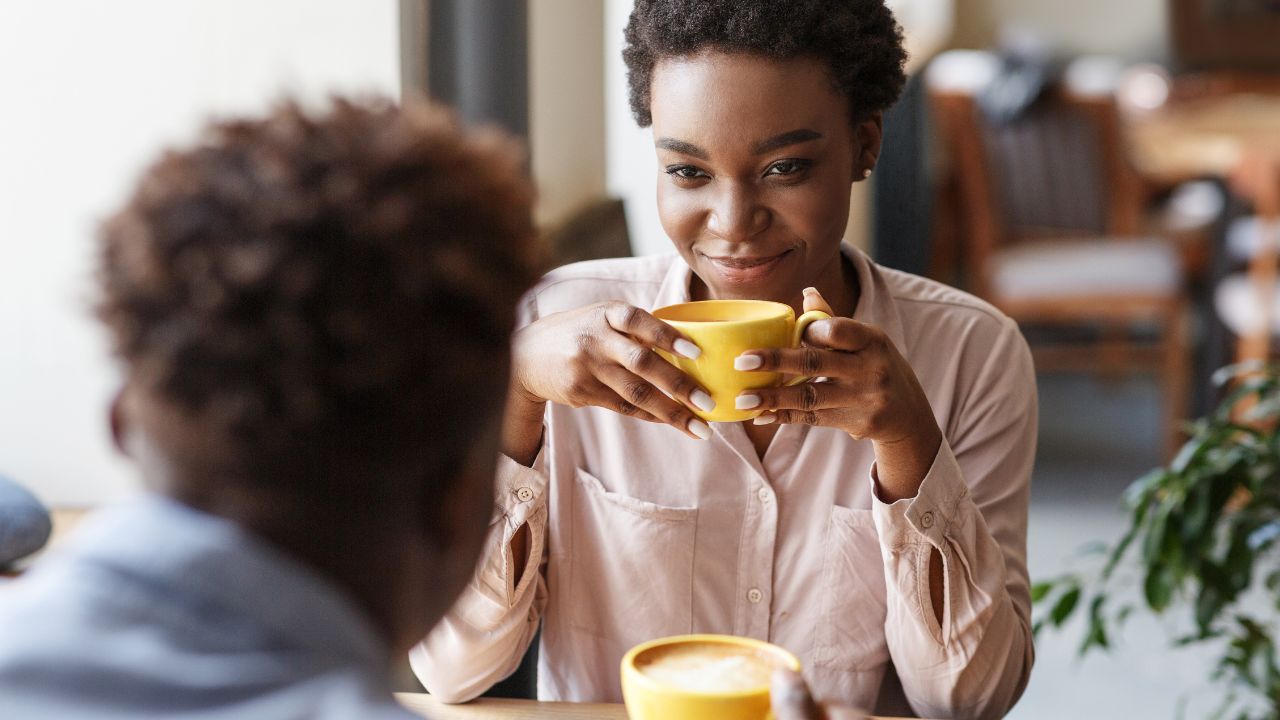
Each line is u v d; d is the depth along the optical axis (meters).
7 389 1.82
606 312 0.98
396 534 0.55
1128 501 1.73
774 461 1.22
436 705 1.14
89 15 1.72
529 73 1.99
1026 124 4.37
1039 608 3.06
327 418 0.52
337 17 1.70
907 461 1.07
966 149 4.30
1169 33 6.46
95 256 0.54
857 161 1.21
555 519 1.26
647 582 1.24
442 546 0.58
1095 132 4.36
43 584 0.53
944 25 5.94
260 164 0.53
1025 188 4.44
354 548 0.54
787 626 1.24
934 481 1.08
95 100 1.74
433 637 1.15
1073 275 4.25
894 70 1.15
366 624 0.54
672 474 1.24
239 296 0.51
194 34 1.71
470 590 1.15
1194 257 4.77
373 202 0.53
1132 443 4.47
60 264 1.78
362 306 0.51
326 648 0.52
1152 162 4.40
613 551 1.25
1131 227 4.45
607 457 1.26
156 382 0.52
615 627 1.26
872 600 1.22
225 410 0.51
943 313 1.28
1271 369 1.75
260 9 1.70
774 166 1.08
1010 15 6.58
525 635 1.23
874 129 1.20
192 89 1.73
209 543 0.52
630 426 1.25
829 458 1.22
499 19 1.92
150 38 1.72
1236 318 3.79
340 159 0.54
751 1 1.04
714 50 1.05
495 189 0.57
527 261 0.58
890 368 0.98
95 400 1.81
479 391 0.56
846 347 0.96
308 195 0.52
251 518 0.53
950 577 1.11
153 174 0.54
